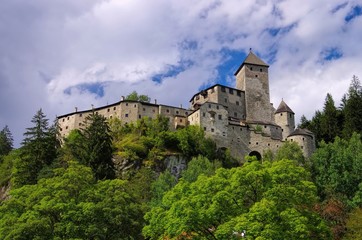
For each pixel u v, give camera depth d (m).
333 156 91.44
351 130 120.19
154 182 81.88
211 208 31.81
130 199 46.84
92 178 48.59
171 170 100.06
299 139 118.44
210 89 131.12
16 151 106.31
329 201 62.78
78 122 125.19
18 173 83.31
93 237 40.25
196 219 31.67
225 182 34.72
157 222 35.31
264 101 135.88
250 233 29.31
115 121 117.56
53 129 102.69
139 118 119.69
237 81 143.38
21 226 37.34
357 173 85.50
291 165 36.00
